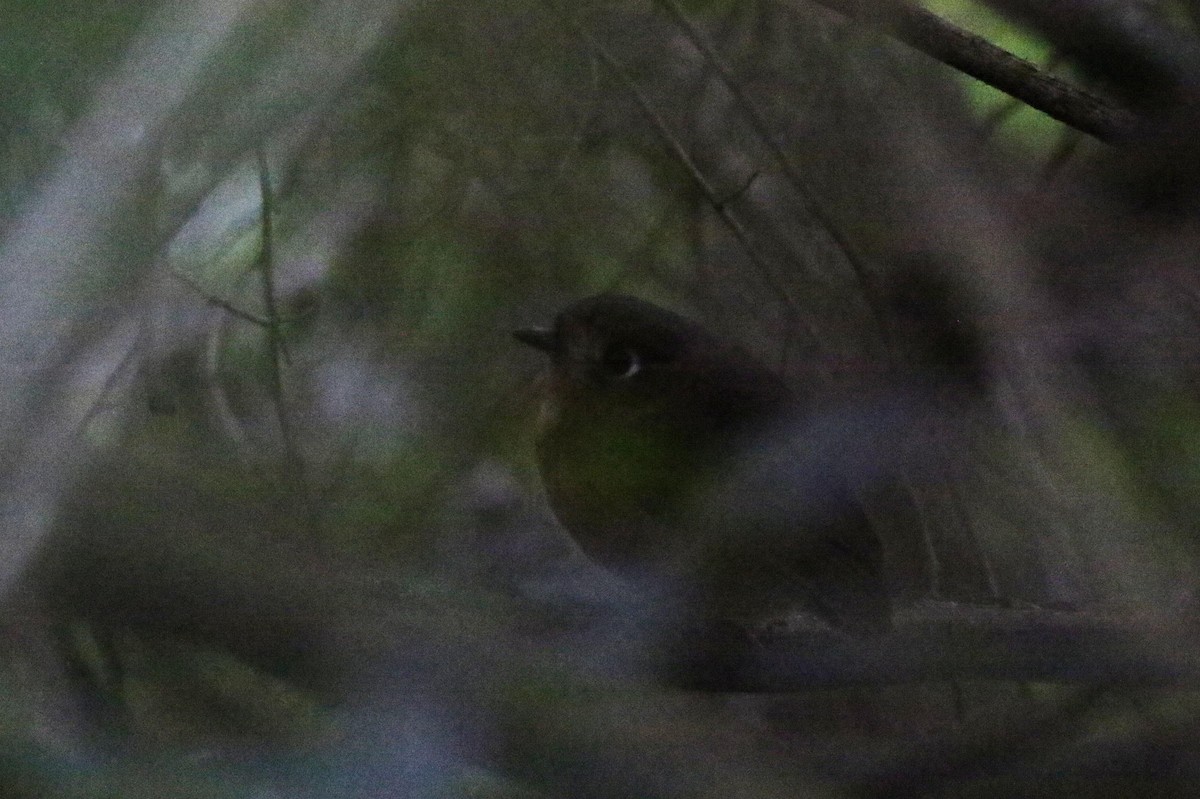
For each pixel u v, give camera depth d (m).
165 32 3.45
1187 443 4.40
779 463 4.41
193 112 3.47
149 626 3.04
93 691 4.24
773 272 4.58
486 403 4.58
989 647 4.29
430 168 4.56
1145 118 4.38
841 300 4.57
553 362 4.43
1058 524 4.42
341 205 4.55
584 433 4.42
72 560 2.98
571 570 4.53
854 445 4.46
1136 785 4.24
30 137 3.47
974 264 4.33
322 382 4.55
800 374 4.56
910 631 4.31
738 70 4.55
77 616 3.00
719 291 4.59
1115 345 4.38
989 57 4.37
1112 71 4.40
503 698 3.43
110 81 3.43
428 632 3.38
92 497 3.02
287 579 3.16
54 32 3.39
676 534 4.41
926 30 4.37
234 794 3.68
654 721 3.56
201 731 4.20
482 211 4.59
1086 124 4.38
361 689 3.28
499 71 4.54
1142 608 4.29
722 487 4.40
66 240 3.36
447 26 4.51
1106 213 4.38
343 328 4.56
